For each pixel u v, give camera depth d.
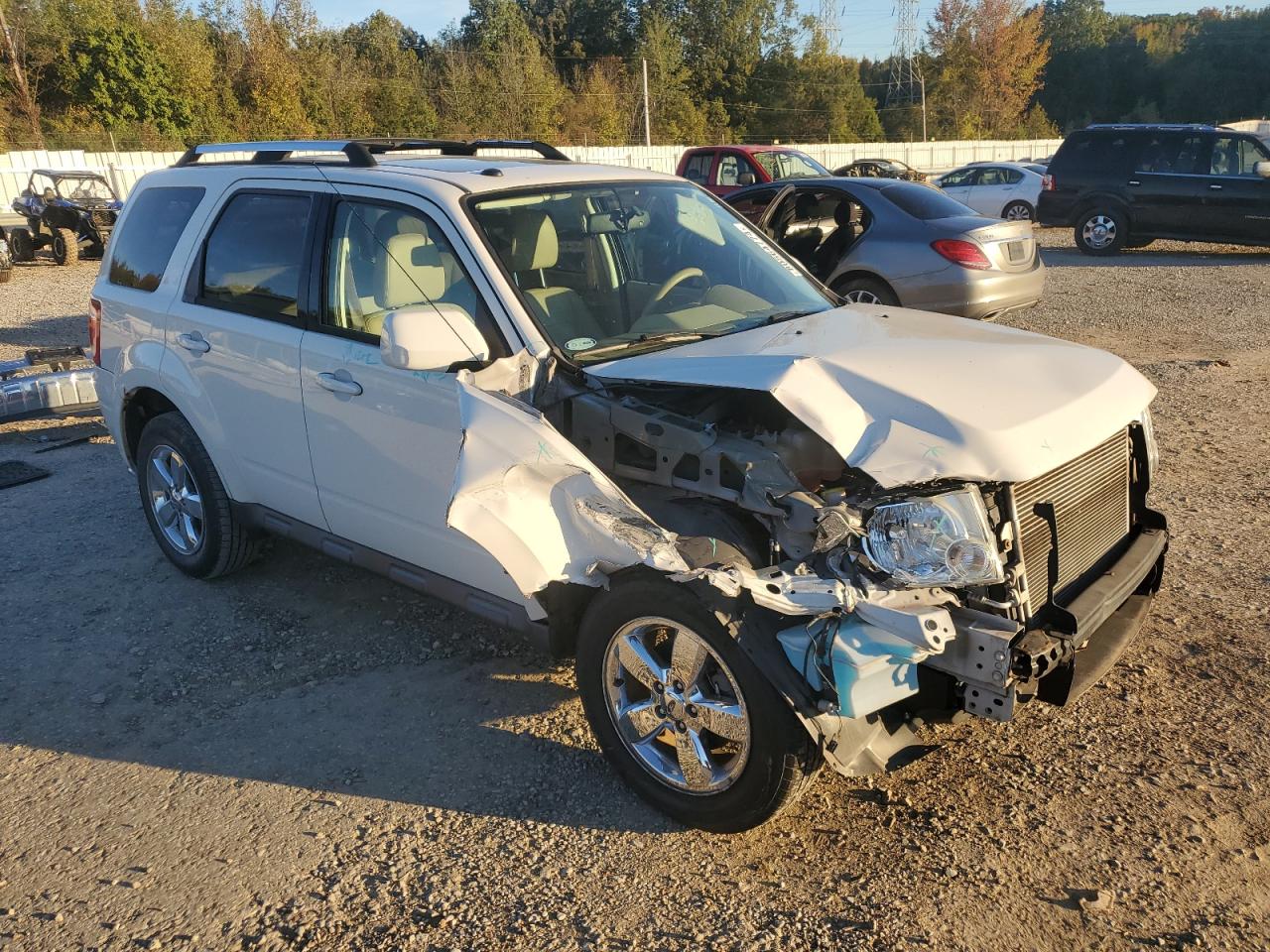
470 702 4.06
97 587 5.20
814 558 2.98
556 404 3.55
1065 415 3.16
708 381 3.20
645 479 3.39
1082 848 3.13
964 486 2.91
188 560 5.17
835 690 2.85
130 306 5.17
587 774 3.59
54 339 12.07
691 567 2.98
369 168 4.26
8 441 7.90
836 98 76.50
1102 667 3.23
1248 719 3.74
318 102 50.72
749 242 4.66
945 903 2.93
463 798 3.48
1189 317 11.53
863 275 9.25
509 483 3.16
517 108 57.91
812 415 3.03
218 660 4.45
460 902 3.01
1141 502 3.84
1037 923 2.84
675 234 4.37
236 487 4.80
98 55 46.84
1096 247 17.83
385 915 2.97
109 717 4.04
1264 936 2.77
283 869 3.17
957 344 3.61
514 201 3.96
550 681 4.20
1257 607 4.55
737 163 15.58
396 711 4.02
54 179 20.72
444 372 3.61
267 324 4.39
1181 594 4.70
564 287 3.84
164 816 3.44
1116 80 101.88
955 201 9.64
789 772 2.98
